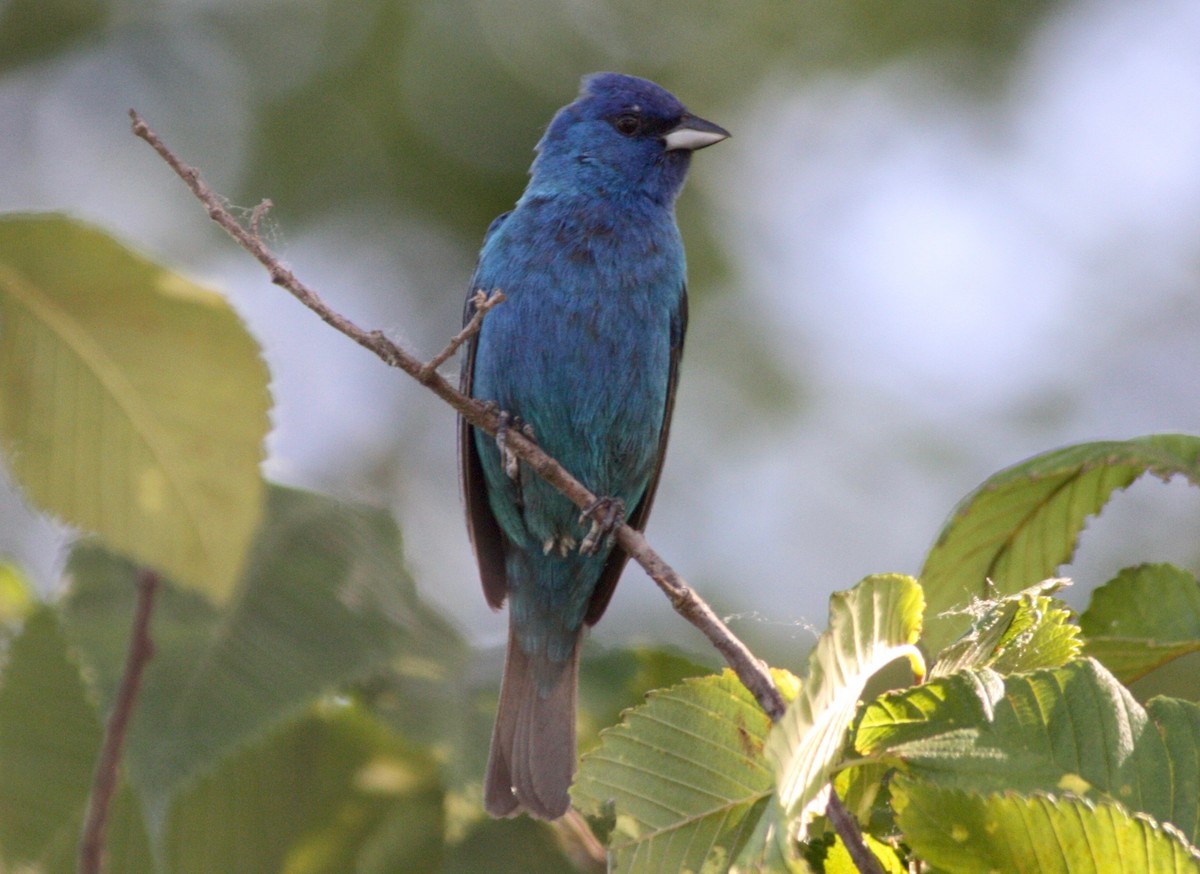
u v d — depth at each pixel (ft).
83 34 52.47
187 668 18.31
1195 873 11.68
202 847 20.31
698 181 49.96
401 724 19.36
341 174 48.08
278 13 50.47
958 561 18.04
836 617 13.14
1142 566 17.06
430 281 47.78
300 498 20.83
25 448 17.58
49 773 20.31
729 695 14.26
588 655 24.07
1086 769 12.91
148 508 17.76
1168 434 17.03
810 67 50.93
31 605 21.71
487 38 48.65
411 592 21.04
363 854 20.49
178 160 18.95
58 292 16.71
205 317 16.92
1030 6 51.60
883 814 14.42
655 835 13.99
